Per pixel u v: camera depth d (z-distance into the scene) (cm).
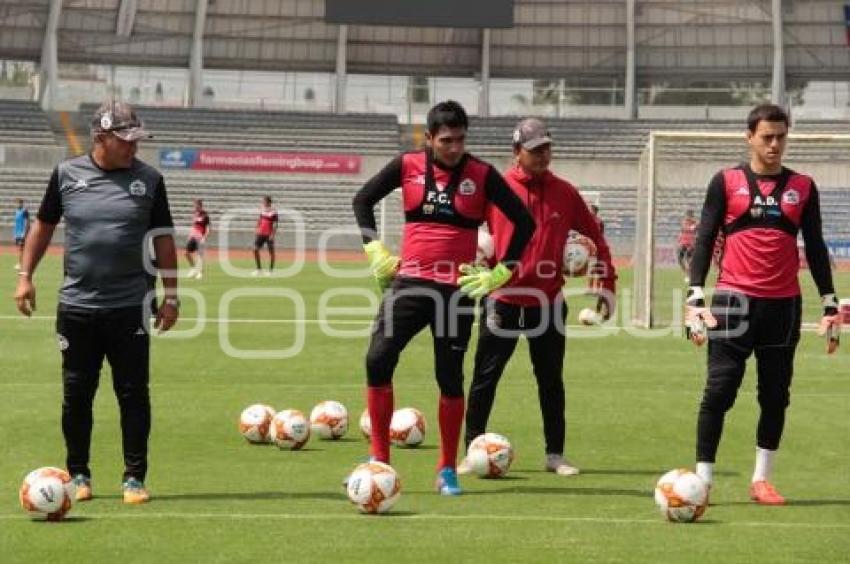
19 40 15925
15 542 1875
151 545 1864
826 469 2612
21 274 2244
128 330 2186
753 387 3859
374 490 2084
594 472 2564
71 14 16012
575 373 4175
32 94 16325
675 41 16250
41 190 14700
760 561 1798
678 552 1850
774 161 2227
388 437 2311
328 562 1775
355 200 2305
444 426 2300
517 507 2186
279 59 16388
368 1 14600
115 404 3322
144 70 16588
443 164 2267
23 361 4288
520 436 3005
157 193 2222
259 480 2406
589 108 16562
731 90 16588
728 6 15975
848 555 1839
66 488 2022
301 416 2780
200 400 3475
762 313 2222
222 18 16288
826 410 3416
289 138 15600
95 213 2175
